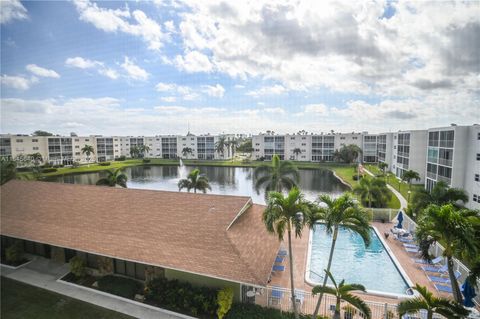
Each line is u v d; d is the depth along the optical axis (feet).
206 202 58.80
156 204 60.23
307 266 58.08
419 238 39.37
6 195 73.72
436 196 76.33
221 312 40.93
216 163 313.12
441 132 121.08
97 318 43.45
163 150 400.06
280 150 325.01
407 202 114.62
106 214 59.11
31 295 49.93
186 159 374.02
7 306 46.88
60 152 308.81
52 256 63.52
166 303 46.06
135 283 51.52
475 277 34.78
